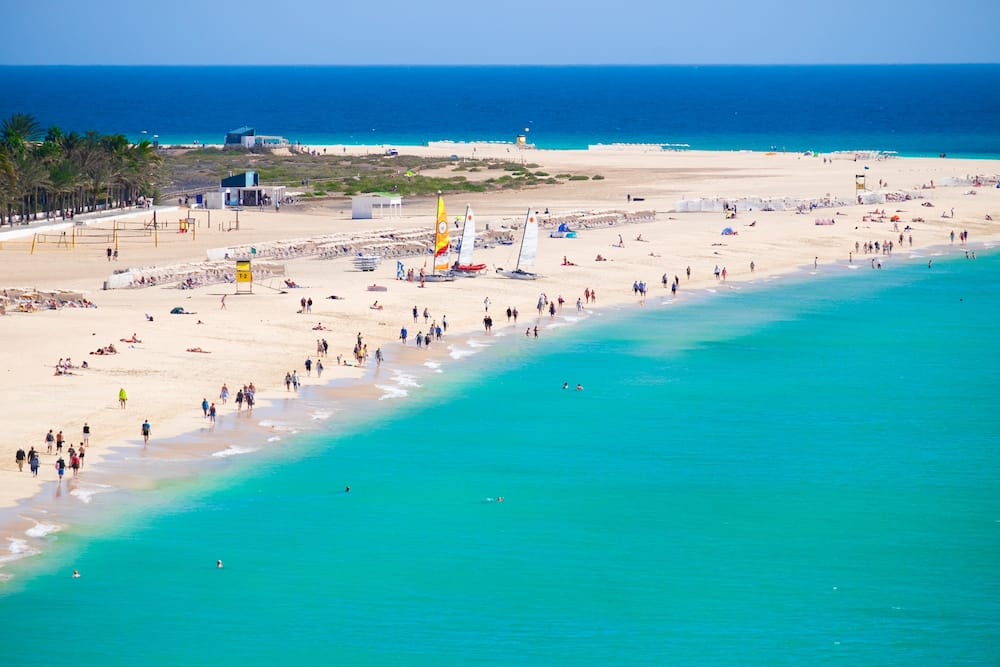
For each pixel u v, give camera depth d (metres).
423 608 67.88
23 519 77.62
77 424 94.44
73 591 69.00
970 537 78.25
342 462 90.19
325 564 73.12
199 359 114.31
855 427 102.06
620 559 74.44
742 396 111.06
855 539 77.81
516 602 68.69
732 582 71.44
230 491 83.81
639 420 102.88
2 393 100.69
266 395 105.69
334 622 66.19
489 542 76.69
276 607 67.69
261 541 76.06
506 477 88.19
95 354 113.50
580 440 97.06
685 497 85.00
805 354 127.88
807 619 67.00
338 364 116.94
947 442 98.12
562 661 62.25
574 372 117.88
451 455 92.62
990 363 124.94
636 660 62.34
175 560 73.06
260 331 126.25
